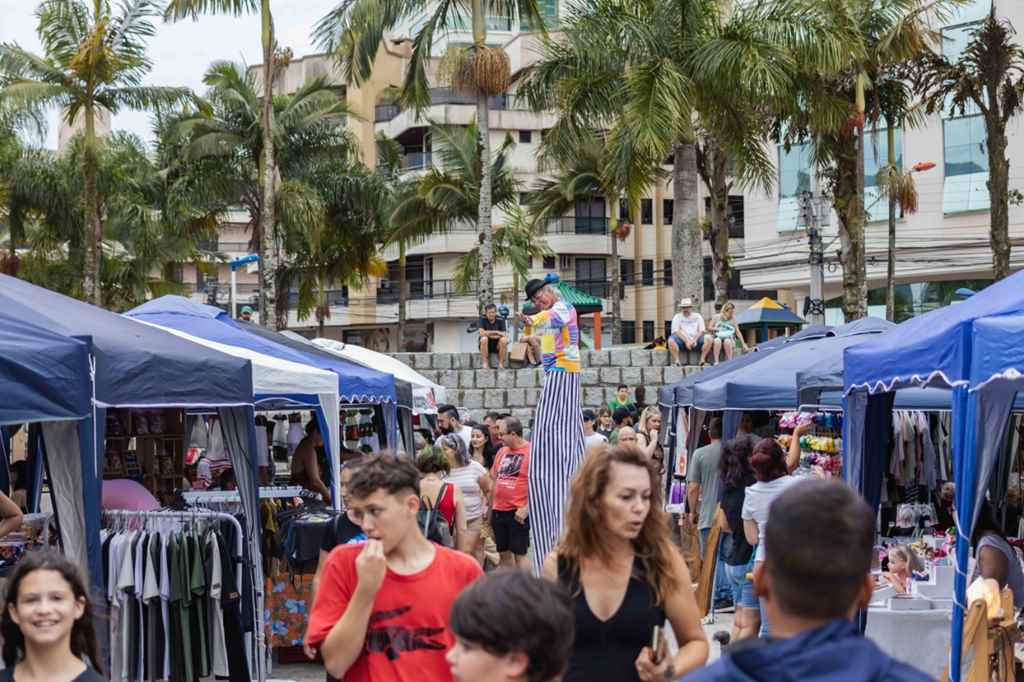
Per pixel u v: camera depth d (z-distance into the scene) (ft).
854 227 107.76
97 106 119.03
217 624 34.42
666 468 74.38
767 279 173.99
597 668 15.39
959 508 27.32
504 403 105.50
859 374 34.27
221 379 33.45
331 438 47.52
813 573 9.71
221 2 105.40
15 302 31.65
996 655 26.91
